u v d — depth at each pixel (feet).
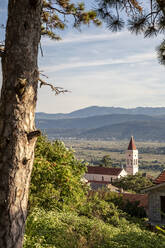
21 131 11.84
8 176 11.41
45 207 34.71
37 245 21.11
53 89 15.42
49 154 33.60
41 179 30.86
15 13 12.37
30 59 12.40
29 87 12.25
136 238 30.76
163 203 59.77
